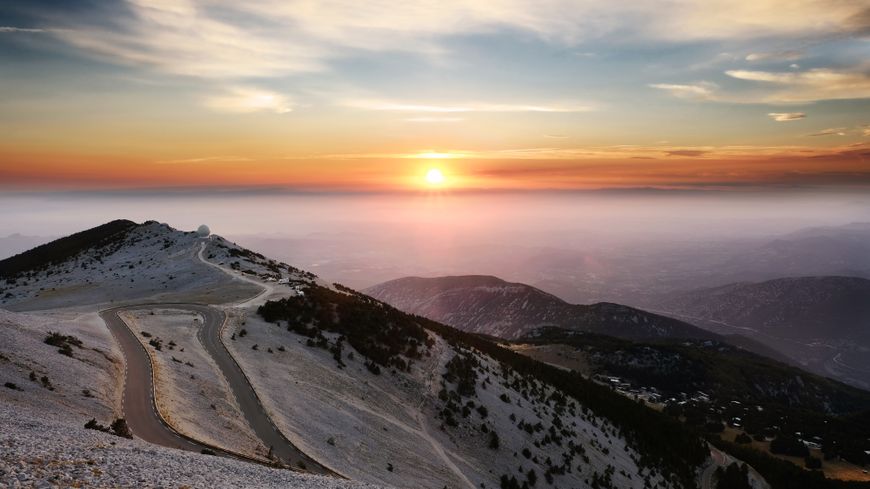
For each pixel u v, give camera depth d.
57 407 25.89
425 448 46.28
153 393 33.56
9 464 13.58
